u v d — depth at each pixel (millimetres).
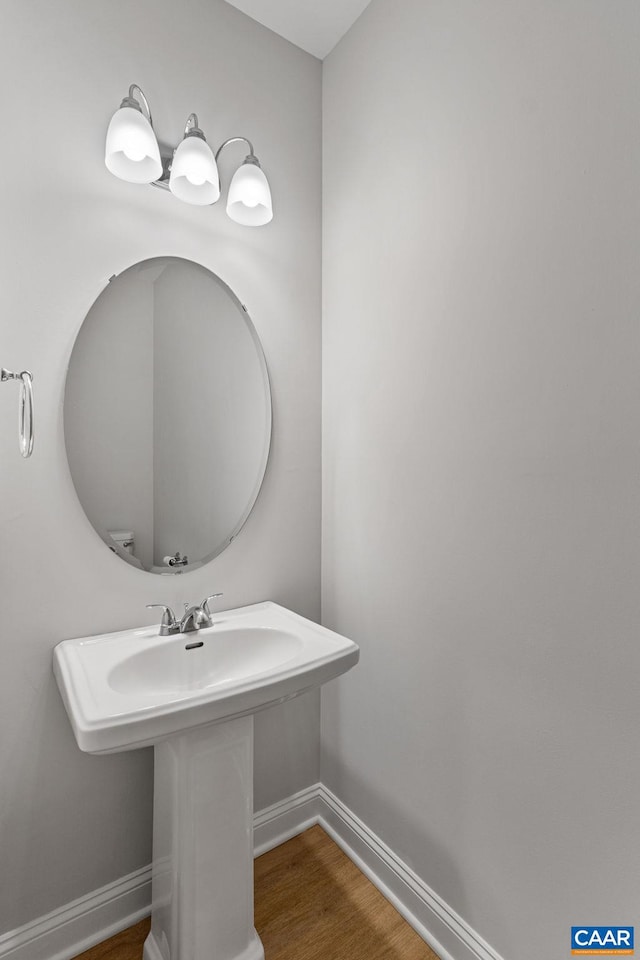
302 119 1731
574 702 999
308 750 1793
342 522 1708
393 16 1458
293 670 1105
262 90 1627
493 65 1145
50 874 1264
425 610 1362
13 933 1212
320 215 1788
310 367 1770
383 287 1505
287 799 1738
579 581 988
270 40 1648
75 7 1264
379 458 1532
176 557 1462
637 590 898
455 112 1248
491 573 1171
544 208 1037
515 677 1116
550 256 1027
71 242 1268
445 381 1291
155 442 1421
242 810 1222
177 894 1152
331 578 1770
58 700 1268
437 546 1322
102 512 1333
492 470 1166
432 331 1329
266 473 1666
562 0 993
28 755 1229
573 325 988
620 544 921
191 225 1477
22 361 1206
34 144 1211
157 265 1417
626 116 892
